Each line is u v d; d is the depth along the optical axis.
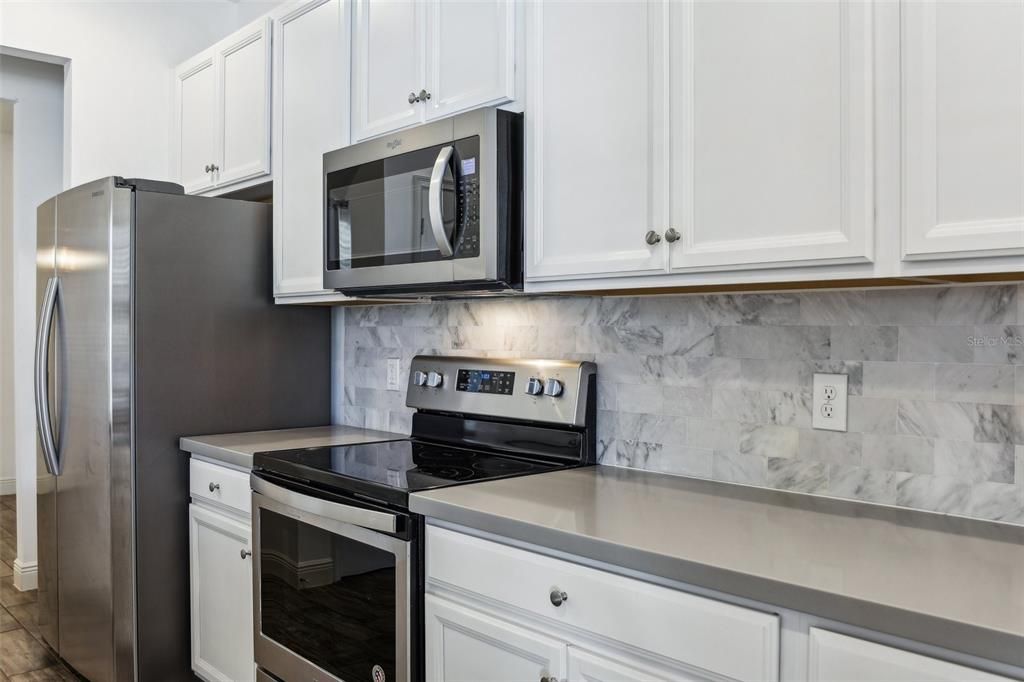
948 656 0.93
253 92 2.74
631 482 1.78
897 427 1.52
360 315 2.82
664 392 1.89
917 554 1.19
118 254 2.39
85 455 2.50
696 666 1.16
